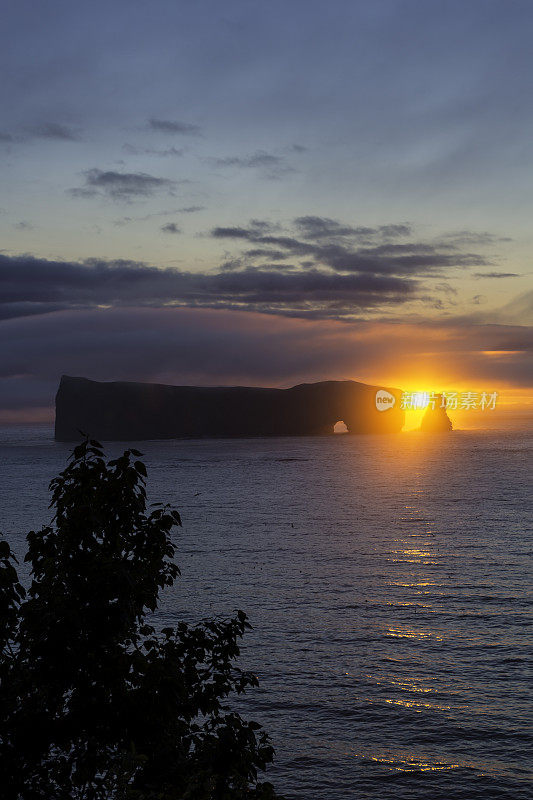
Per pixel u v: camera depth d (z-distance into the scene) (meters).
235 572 69.31
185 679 11.61
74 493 11.10
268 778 29.95
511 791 28.62
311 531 97.94
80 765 9.62
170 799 9.57
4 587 10.71
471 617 52.16
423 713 35.75
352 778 29.86
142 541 11.20
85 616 10.22
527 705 36.31
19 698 10.51
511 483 166.12
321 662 43.12
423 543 85.81
